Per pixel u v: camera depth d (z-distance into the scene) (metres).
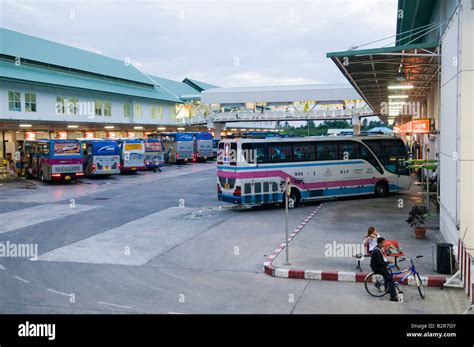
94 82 48.44
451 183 12.96
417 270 11.45
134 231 17.23
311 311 9.25
